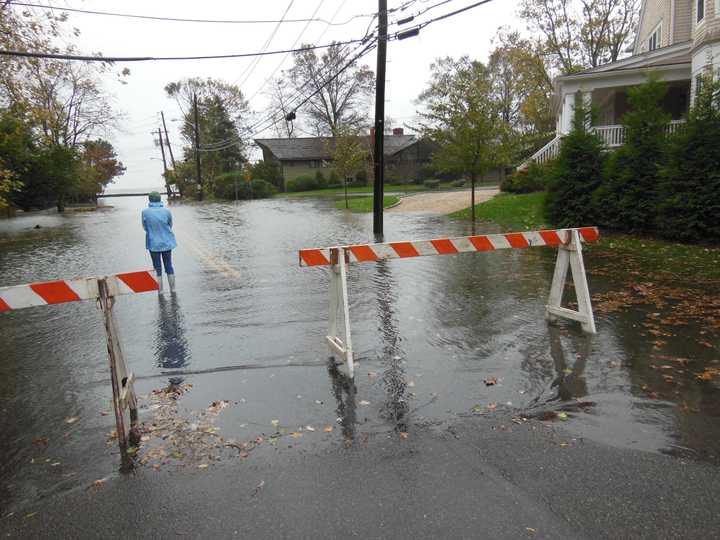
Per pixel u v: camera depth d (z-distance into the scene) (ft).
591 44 115.44
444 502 10.53
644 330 20.57
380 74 53.83
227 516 10.34
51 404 16.01
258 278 34.22
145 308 27.35
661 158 42.24
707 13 54.34
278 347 20.27
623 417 13.89
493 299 26.37
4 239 67.21
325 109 201.46
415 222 62.13
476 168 56.18
